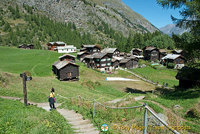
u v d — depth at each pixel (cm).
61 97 2438
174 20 1852
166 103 1738
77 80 5009
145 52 10188
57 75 5103
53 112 1259
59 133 842
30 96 2205
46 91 2694
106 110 1398
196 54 1891
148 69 7462
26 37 14750
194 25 1755
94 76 5866
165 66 7912
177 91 2492
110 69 7650
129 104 1756
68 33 17600
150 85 4897
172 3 1781
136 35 13962
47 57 7781
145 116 633
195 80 2548
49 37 16775
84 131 975
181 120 1227
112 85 4709
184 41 1983
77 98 2166
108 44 19488
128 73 6788
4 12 19625
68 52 10125
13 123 868
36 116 1049
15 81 2884
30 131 788
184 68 3006
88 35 19625
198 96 1752
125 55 10512
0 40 13400
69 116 1346
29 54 8094
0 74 2819
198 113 1318
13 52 8762
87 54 8869
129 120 1184
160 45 12162
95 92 3609
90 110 1456
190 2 1543
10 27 16188
